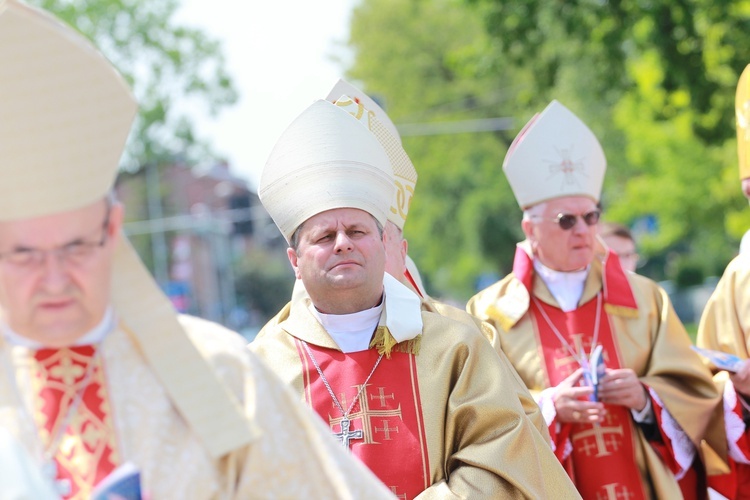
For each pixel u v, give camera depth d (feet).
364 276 40.01
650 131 254.06
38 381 24.43
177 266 470.80
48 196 23.12
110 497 22.24
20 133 22.80
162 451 24.18
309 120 41.50
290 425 25.26
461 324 41.09
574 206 56.49
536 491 38.50
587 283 57.21
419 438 39.04
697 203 264.93
